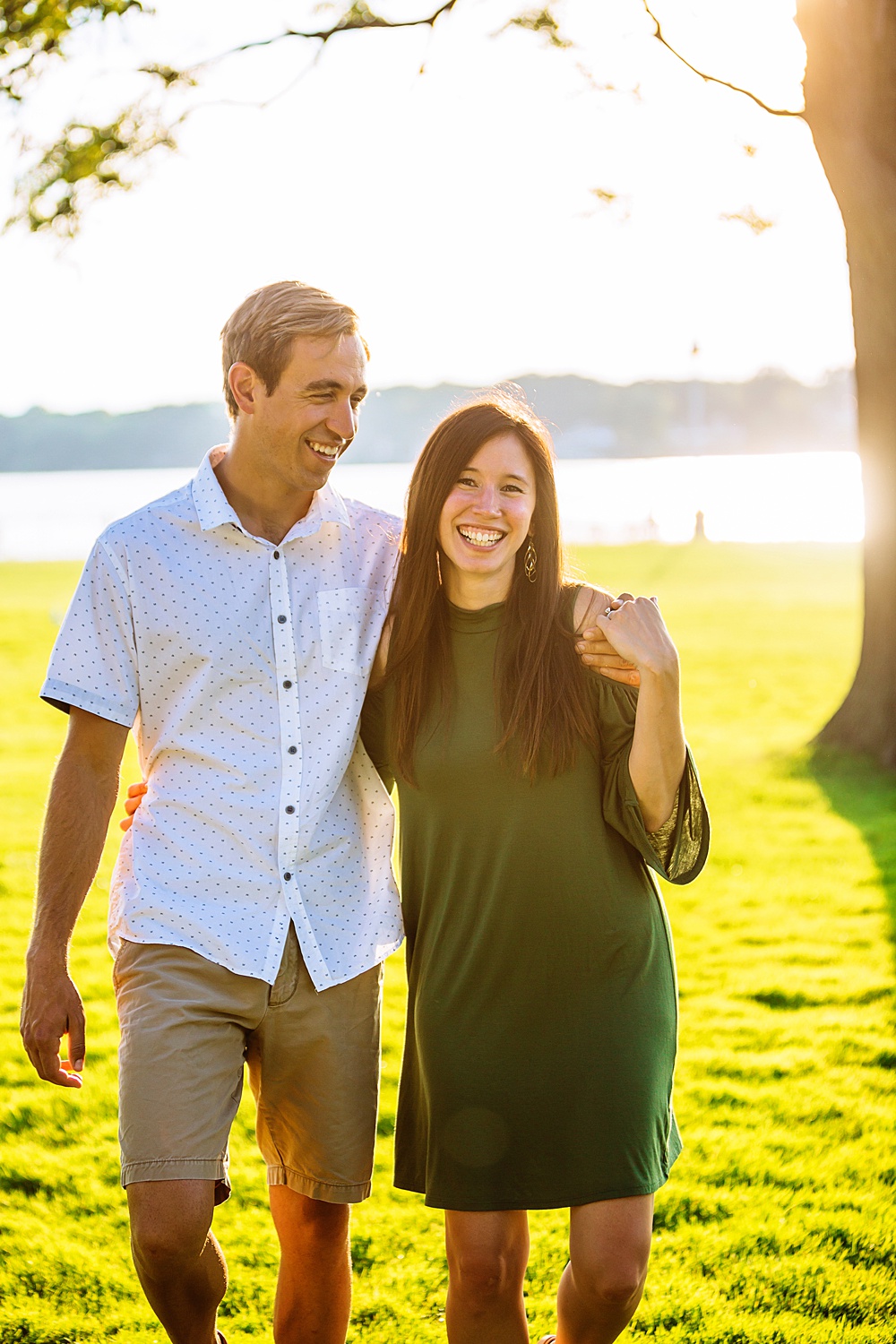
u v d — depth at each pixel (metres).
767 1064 4.47
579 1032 2.46
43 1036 2.42
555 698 2.47
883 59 8.47
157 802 2.58
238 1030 2.53
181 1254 2.30
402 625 2.61
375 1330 2.99
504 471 2.53
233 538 2.59
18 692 13.52
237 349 2.56
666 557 27.58
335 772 2.62
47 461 174.38
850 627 17.12
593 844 2.49
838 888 6.63
